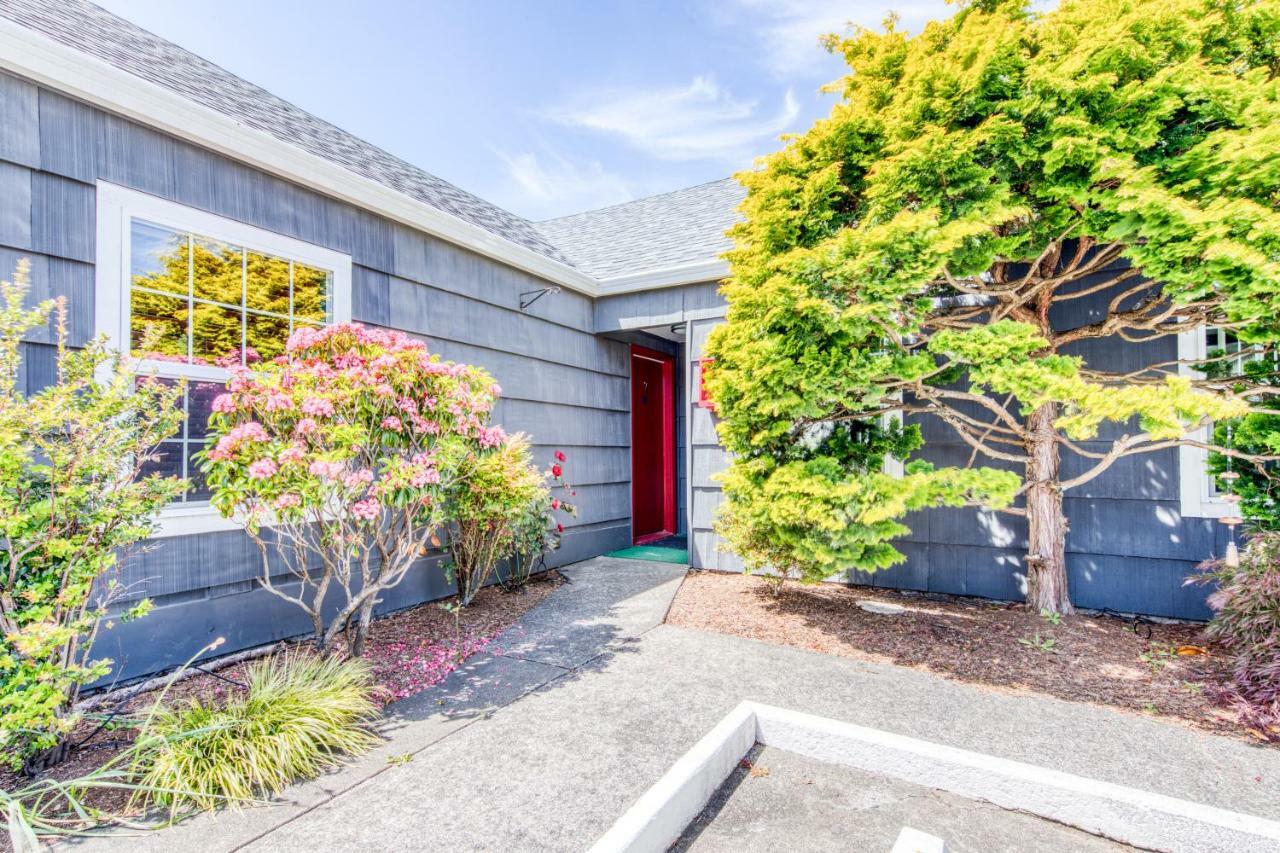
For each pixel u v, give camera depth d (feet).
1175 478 13.69
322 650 10.11
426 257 15.64
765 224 12.18
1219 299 10.62
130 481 8.63
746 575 18.44
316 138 16.40
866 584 16.98
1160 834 6.20
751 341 12.83
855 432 15.08
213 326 11.71
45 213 9.36
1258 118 8.89
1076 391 9.81
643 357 25.68
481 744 8.17
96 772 6.66
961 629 12.87
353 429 9.45
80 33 12.14
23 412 7.11
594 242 26.78
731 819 6.82
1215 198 9.02
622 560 21.11
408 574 14.97
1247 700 8.94
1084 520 14.56
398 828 6.40
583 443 21.47
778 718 8.37
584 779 7.30
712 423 19.42
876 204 11.05
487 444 11.38
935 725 8.63
